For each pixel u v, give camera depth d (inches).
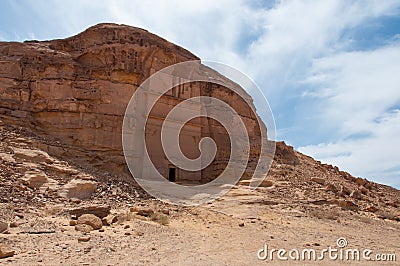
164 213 562.6
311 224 605.6
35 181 589.3
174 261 311.0
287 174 1040.8
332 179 1137.4
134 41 995.3
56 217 464.1
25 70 920.3
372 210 830.5
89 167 783.1
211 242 410.0
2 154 636.7
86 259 296.8
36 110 886.4
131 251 337.4
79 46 996.6
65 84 912.3
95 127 890.1
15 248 313.6
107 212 509.4
